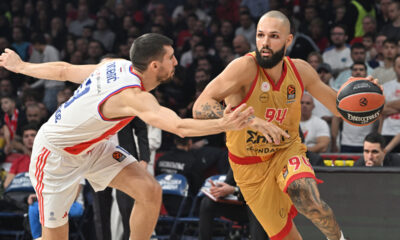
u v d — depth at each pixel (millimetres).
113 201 10719
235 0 20141
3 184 12469
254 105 6711
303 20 18234
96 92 6359
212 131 5434
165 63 6367
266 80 6637
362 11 16562
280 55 6469
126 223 9625
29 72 7324
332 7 17906
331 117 13305
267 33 6418
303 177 6703
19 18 22406
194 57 17922
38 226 10156
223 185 9602
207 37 18625
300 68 6867
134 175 7078
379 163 9680
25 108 15109
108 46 20328
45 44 19656
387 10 16547
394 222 8203
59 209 7051
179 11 21641
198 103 6551
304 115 12305
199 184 12086
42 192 7031
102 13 21203
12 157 13531
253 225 8836
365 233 8320
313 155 10070
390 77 13117
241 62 6555
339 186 8430
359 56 14312
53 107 17438
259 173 7152
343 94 6727
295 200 6762
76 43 19609
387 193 8250
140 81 6316
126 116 6422
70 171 6980
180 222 11891
